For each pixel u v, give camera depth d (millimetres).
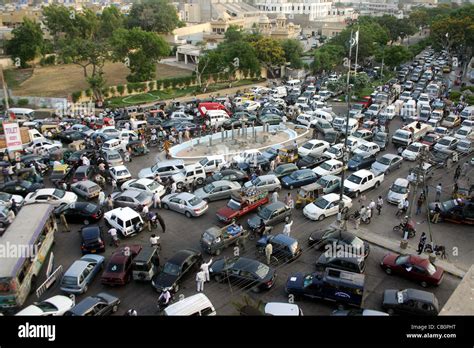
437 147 48844
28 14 158125
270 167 44844
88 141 51125
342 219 33188
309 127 58750
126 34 86375
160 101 81812
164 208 37375
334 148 47562
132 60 86938
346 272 25203
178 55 126062
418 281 26875
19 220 29453
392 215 36188
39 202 34594
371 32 110875
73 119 63344
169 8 156500
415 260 27281
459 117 59344
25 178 41281
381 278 27672
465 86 79875
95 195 38781
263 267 26500
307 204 36750
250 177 42875
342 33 107875
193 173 41469
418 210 36219
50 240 30906
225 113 61375
